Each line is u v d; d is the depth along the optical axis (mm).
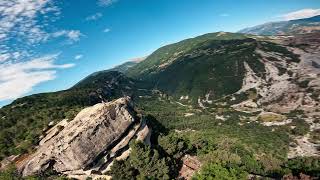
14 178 97500
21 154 108312
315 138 187125
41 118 133000
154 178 98812
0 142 116375
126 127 108812
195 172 104812
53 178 98250
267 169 112938
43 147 106125
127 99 120938
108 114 105812
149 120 140000
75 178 98438
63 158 97812
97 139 101375
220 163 103500
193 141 125938
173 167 105188
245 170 106812
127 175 98125
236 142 156375
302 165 120875
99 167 101000
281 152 162625
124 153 106875
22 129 124562
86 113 112062
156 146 114938
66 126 111625
